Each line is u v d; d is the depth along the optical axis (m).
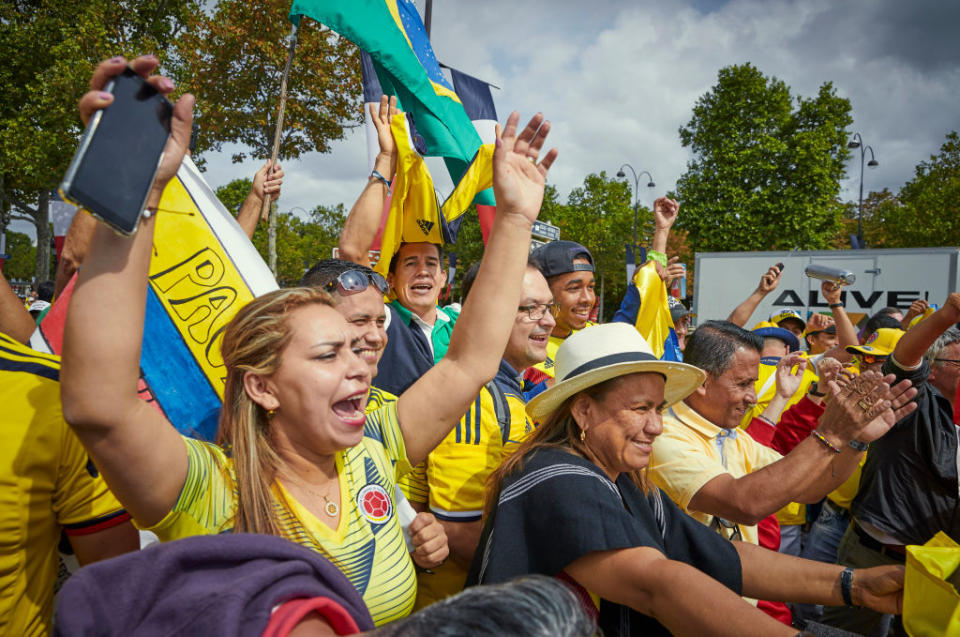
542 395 1.72
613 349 1.74
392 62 3.01
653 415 1.75
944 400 3.34
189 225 1.91
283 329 1.32
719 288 13.73
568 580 1.58
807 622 3.69
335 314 1.39
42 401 1.30
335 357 1.35
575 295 3.55
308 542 1.32
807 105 29.88
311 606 0.67
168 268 1.86
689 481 2.12
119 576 0.66
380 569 1.41
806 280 12.76
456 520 2.11
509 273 1.64
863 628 3.18
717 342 2.45
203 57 11.55
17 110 18.83
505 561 1.53
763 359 4.45
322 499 1.40
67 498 1.34
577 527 1.45
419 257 2.91
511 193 1.62
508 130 1.63
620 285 41.25
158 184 1.03
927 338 3.00
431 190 2.85
